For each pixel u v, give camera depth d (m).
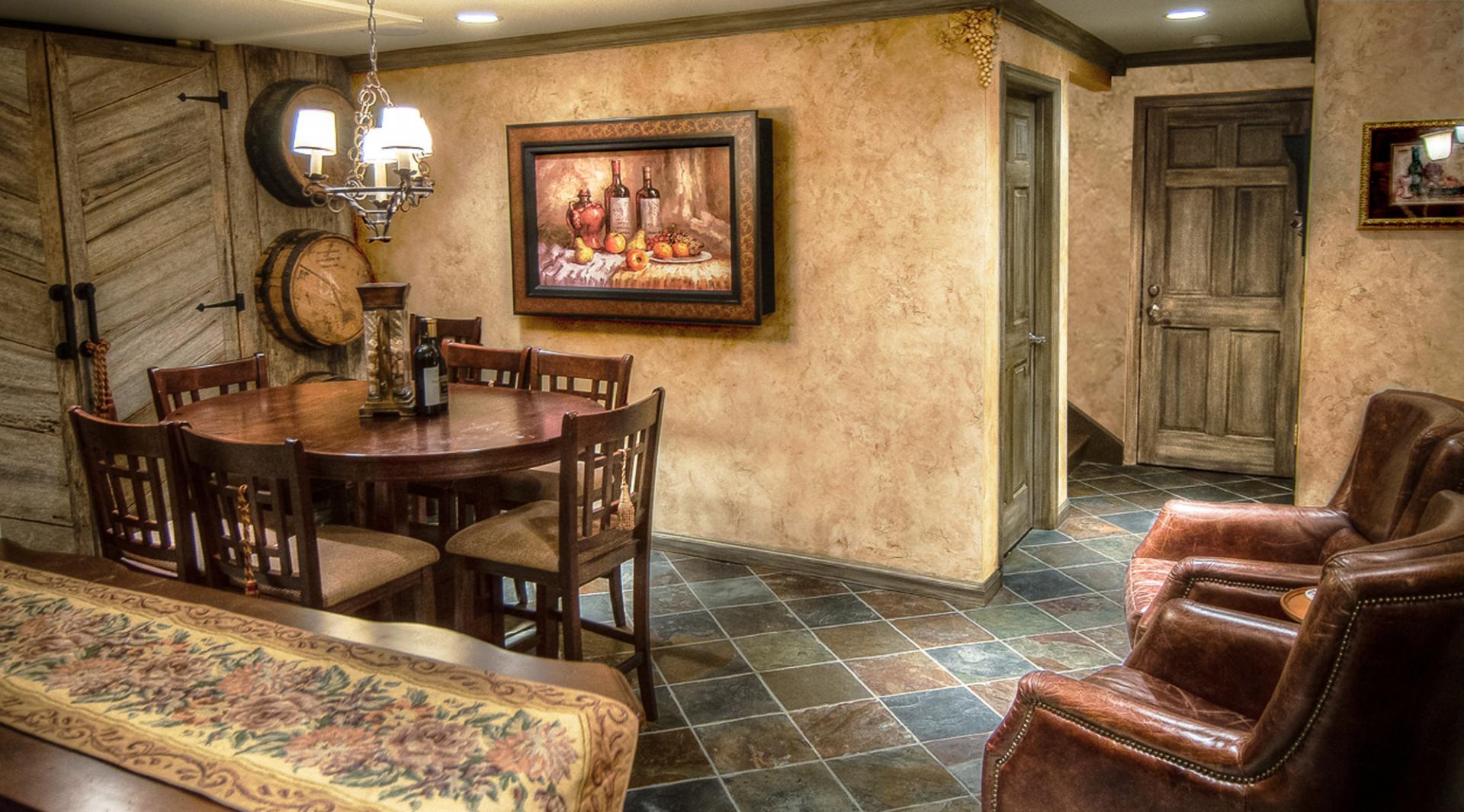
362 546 2.98
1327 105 3.55
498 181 4.96
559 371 4.00
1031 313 4.86
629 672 3.15
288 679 1.48
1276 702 1.79
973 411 4.02
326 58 5.16
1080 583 4.36
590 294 4.66
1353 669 1.68
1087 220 6.27
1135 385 6.31
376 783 1.24
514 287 4.86
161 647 1.59
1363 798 1.77
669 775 2.88
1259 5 4.39
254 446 2.56
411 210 5.24
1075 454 6.30
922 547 4.21
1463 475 2.55
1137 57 5.82
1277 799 1.81
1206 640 2.41
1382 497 2.99
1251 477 6.07
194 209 4.65
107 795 1.24
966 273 3.95
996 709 3.24
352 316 5.14
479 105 4.95
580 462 3.72
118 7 3.91
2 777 1.28
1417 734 1.71
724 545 4.66
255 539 2.66
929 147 3.95
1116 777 2.00
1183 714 2.31
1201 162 5.95
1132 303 6.22
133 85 4.37
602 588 4.32
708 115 4.20
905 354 4.12
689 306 4.41
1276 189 5.80
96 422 2.80
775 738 3.07
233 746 1.32
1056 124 4.71
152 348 4.54
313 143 3.17
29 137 4.06
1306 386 3.71
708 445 4.64
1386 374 3.58
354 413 3.38
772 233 4.30
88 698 1.45
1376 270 3.55
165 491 4.50
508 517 3.24
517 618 3.92
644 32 4.39
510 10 4.08
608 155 4.50
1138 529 5.11
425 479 2.81
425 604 3.07
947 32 3.85
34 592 1.81
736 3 4.00
